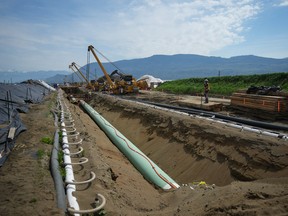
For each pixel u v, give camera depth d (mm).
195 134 14602
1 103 17062
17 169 7734
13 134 10094
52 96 35000
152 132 19562
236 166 10992
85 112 35656
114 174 9805
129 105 28609
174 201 8578
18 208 5512
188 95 39531
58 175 7195
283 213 4828
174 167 14180
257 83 38188
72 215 5562
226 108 21859
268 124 14625
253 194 5738
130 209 7246
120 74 55625
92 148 11414
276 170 9453
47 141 10711
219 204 5816
